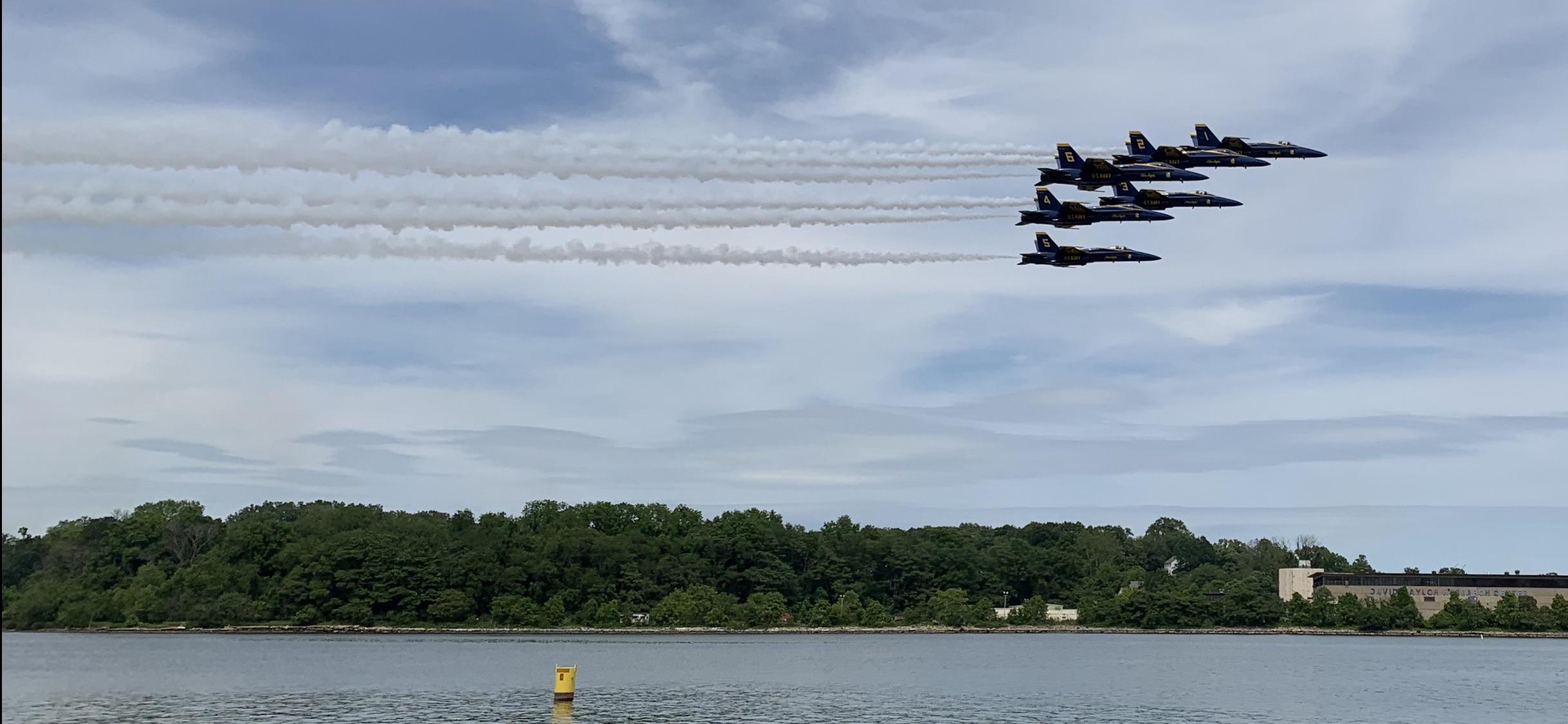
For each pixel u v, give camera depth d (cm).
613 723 10150
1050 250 14062
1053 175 12888
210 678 13238
